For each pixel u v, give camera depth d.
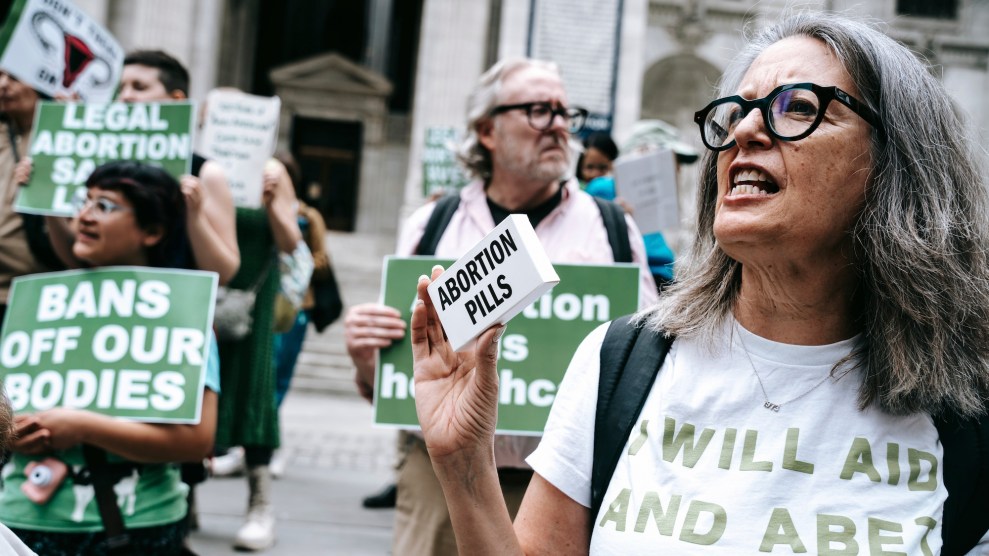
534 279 1.42
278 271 5.24
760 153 1.52
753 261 1.55
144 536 2.81
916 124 1.52
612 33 18.23
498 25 21.53
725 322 1.61
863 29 1.56
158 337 2.97
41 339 3.02
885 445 1.47
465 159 3.26
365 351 3.00
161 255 3.19
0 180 4.30
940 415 1.49
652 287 3.20
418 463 3.04
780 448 1.47
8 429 1.71
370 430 10.67
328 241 22.98
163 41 19.19
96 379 2.93
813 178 1.49
